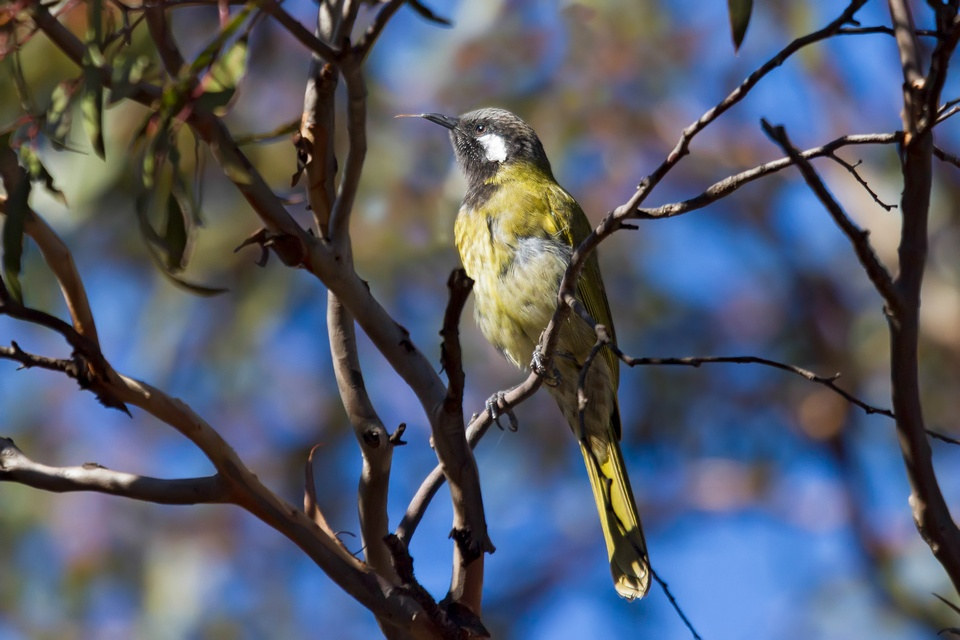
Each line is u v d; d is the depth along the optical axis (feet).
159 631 38.47
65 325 14.47
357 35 40.32
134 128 33.35
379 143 39.32
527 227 28.68
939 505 15.31
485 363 41.11
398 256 38.81
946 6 14.06
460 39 41.68
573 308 17.10
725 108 14.89
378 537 16.92
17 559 38.75
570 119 42.01
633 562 23.91
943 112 15.37
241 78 13.85
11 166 15.12
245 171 15.07
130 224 37.99
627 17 42.39
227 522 40.27
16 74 15.33
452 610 16.84
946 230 43.52
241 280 39.52
